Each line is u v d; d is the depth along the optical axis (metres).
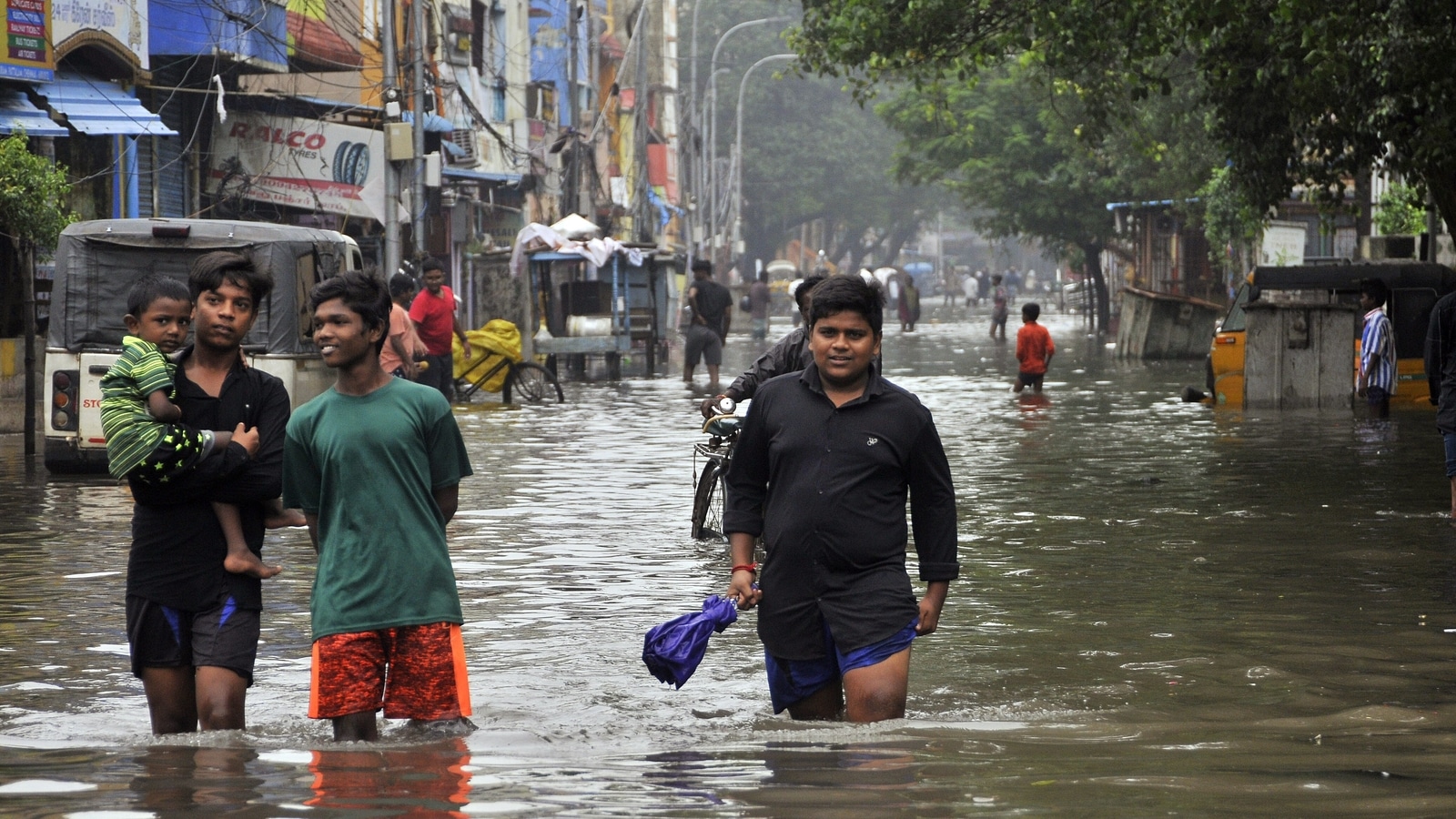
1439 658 11.65
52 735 9.66
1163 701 10.34
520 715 10.21
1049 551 17.08
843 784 7.62
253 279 9.51
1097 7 30.39
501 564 16.55
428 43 60.09
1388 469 24.52
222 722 9.16
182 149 41.88
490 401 41.09
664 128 117.88
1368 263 38.59
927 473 9.49
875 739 8.84
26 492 22.34
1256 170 32.78
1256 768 7.99
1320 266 38.78
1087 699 10.42
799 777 7.79
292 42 45.00
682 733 9.47
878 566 9.37
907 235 165.50
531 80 79.62
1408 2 22.80
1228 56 30.33
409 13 57.12
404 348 30.28
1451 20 22.88
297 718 10.26
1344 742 8.87
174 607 9.27
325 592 9.16
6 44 32.75
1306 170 32.56
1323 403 37.25
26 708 10.57
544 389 42.97
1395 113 25.78
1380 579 15.12
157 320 9.38
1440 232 45.09
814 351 9.45
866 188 150.62
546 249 50.38
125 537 18.28
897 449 9.36
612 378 50.62
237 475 9.27
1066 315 128.38
